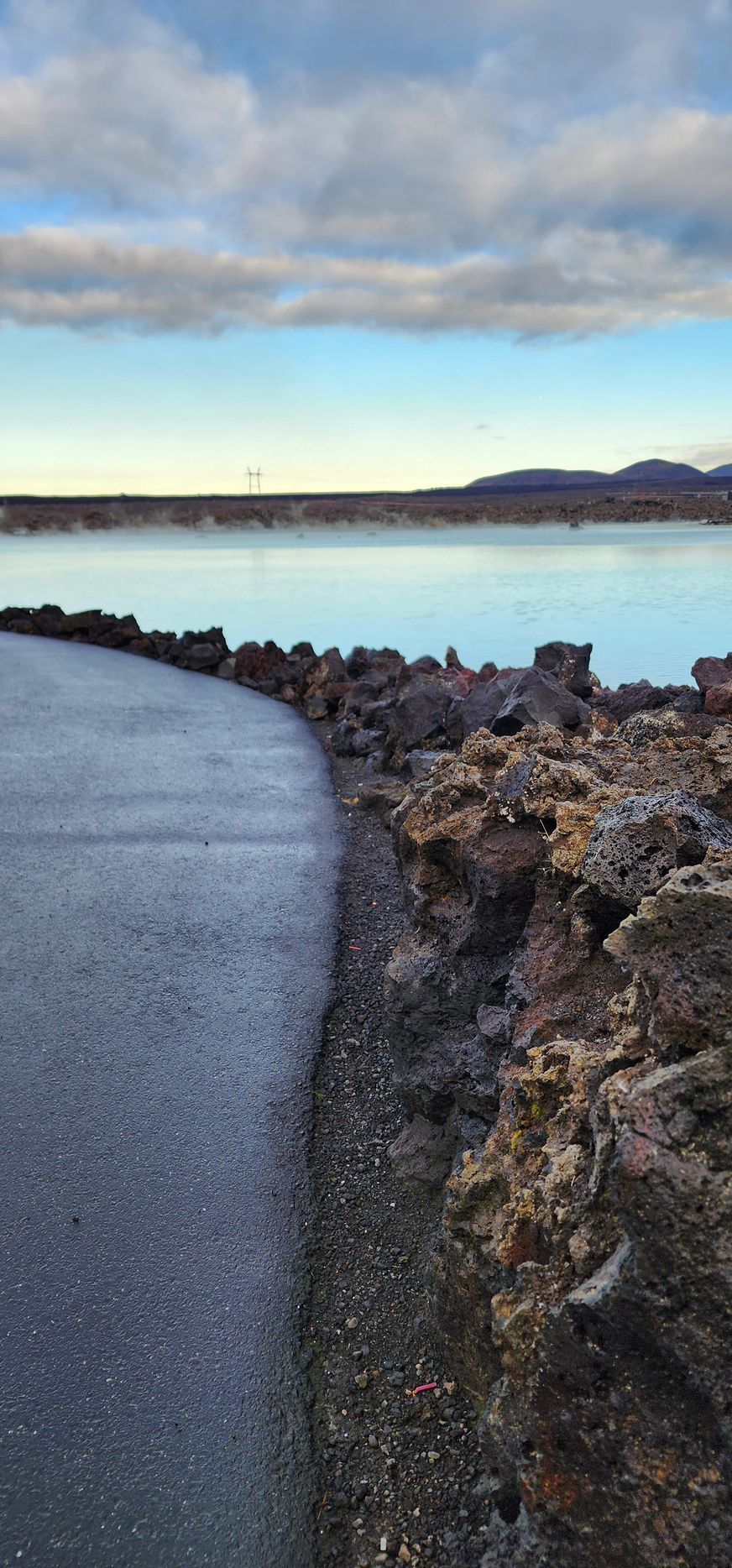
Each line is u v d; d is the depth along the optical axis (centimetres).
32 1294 269
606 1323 160
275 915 541
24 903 554
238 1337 257
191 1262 282
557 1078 218
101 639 1812
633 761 371
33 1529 205
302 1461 222
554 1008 261
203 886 584
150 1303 267
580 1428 166
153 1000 440
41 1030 412
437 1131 325
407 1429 231
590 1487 166
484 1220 221
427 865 360
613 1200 161
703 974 176
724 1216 152
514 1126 227
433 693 898
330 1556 202
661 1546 158
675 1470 158
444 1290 229
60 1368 246
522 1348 178
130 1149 332
